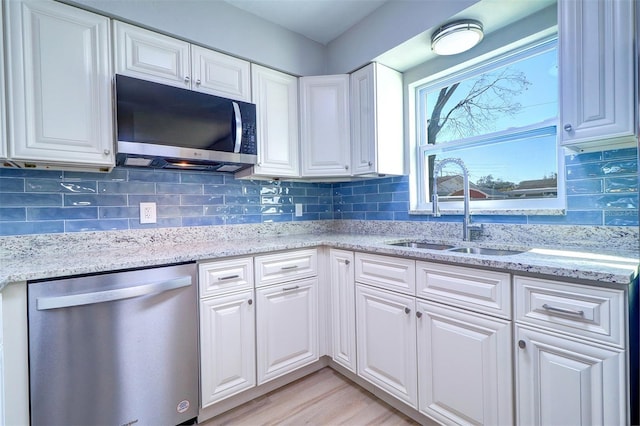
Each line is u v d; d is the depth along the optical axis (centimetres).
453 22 165
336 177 232
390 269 160
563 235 149
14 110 129
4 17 128
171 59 168
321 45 237
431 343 141
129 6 155
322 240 199
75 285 121
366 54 207
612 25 113
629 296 92
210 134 173
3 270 115
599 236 138
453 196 208
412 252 147
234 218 223
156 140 155
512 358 115
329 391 180
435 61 204
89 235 168
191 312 149
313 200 267
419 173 224
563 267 99
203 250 161
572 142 123
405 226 222
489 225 175
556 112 163
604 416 93
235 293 164
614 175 135
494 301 119
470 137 197
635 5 108
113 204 177
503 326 117
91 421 125
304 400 172
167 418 142
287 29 217
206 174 211
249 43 198
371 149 207
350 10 200
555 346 103
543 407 107
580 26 120
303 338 191
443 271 136
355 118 218
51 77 137
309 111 223
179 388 146
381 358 165
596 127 116
